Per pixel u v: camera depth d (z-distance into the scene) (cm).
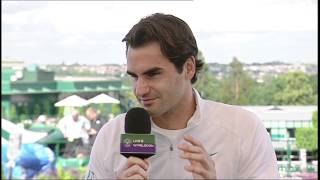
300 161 710
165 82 179
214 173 178
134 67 179
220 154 198
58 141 825
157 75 179
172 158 196
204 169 175
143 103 182
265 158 200
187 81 191
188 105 198
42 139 813
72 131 830
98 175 204
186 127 198
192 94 200
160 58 178
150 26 180
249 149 199
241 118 203
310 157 713
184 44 183
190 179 195
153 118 196
